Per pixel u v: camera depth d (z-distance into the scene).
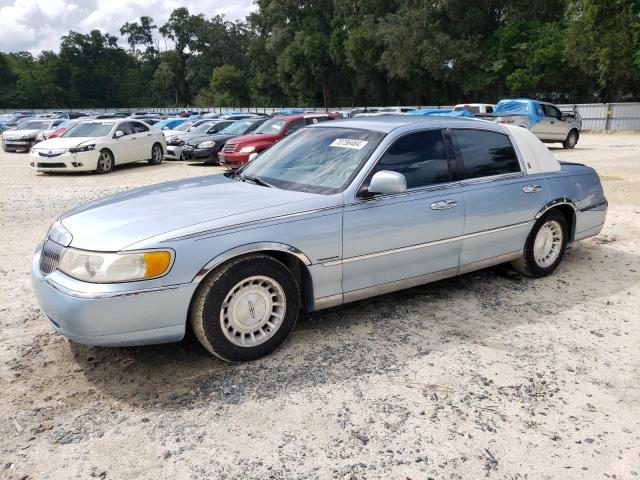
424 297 4.91
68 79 102.25
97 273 3.19
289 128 15.09
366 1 52.91
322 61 60.22
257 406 3.17
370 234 4.00
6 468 2.66
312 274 3.79
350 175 4.05
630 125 34.25
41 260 3.62
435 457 2.73
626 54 30.25
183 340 4.01
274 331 3.73
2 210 9.45
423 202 4.27
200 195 4.03
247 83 80.75
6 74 97.00
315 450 2.79
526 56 41.03
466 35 46.44
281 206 3.71
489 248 4.82
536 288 5.15
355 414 3.09
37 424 3.02
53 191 11.78
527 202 5.02
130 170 16.06
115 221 3.54
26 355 3.83
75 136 15.80
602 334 4.15
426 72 49.53
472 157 4.73
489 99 47.56
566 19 35.41
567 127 21.39
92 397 3.29
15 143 24.66
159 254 3.23
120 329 3.21
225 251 3.41
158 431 2.95
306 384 3.41
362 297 4.12
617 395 3.31
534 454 2.77
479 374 3.54
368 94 58.47
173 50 102.38
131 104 106.69
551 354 3.82
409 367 3.62
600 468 2.67
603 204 5.81
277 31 64.19
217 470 2.64
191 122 23.39
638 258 6.19
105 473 2.63
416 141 4.41
